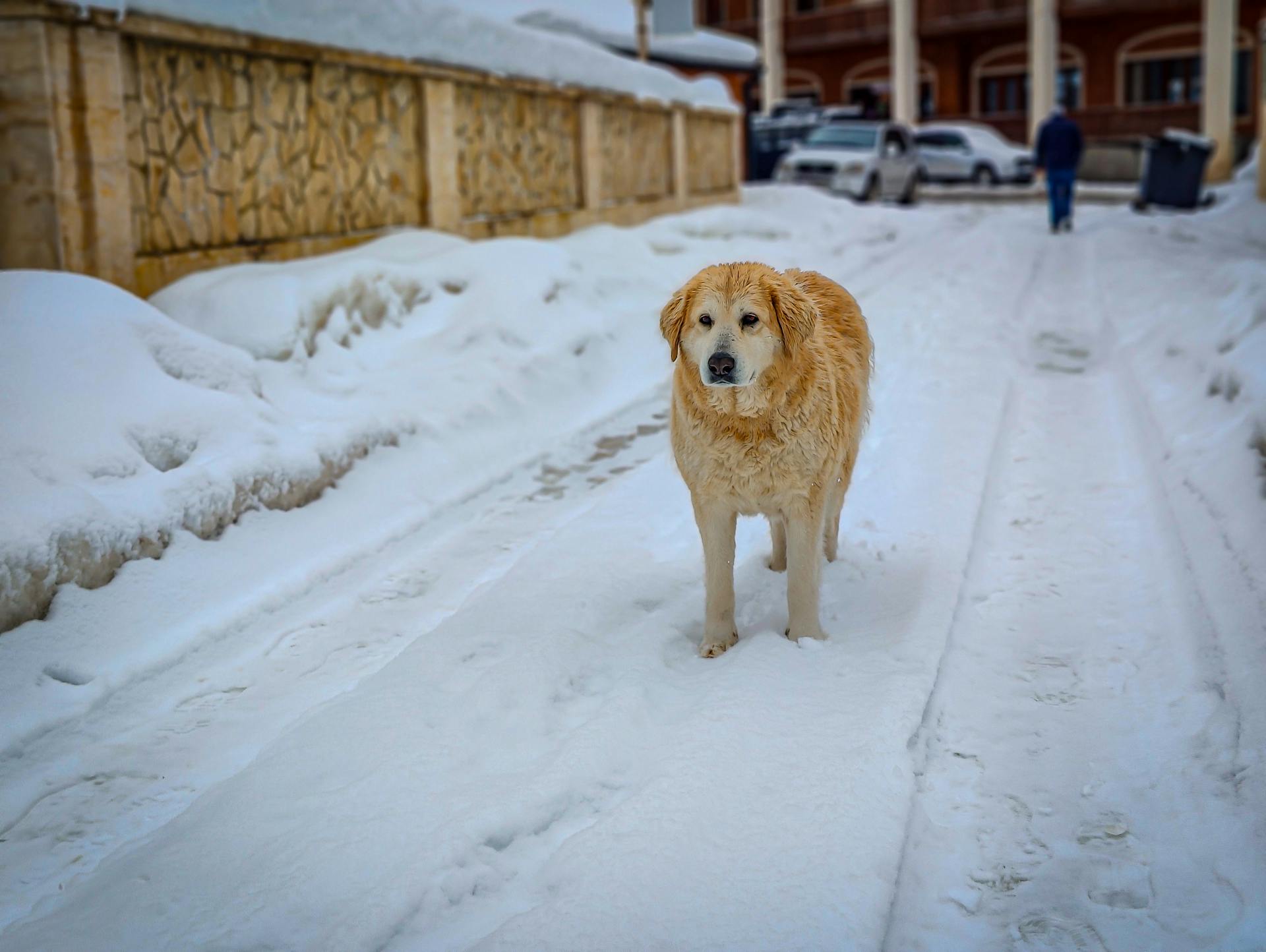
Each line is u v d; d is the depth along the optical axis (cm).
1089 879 282
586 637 410
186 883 277
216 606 441
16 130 630
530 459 655
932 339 923
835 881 265
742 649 393
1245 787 307
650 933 249
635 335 921
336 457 566
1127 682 376
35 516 412
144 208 704
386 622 441
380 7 905
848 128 2519
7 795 327
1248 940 253
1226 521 473
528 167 1199
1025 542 505
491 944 247
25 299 504
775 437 371
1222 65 2914
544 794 306
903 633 396
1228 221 1772
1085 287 1212
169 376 533
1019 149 3247
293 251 823
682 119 1583
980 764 332
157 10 678
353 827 295
